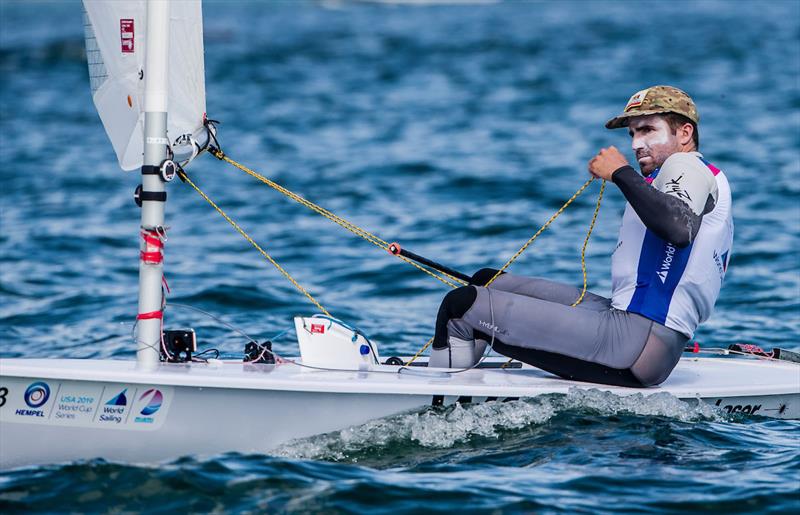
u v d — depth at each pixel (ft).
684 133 62.13
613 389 62.13
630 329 61.00
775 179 186.39
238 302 109.40
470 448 58.75
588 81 361.71
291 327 99.55
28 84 387.75
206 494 51.34
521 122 274.57
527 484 53.26
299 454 57.57
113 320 102.47
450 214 164.04
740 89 331.77
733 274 123.34
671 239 57.93
